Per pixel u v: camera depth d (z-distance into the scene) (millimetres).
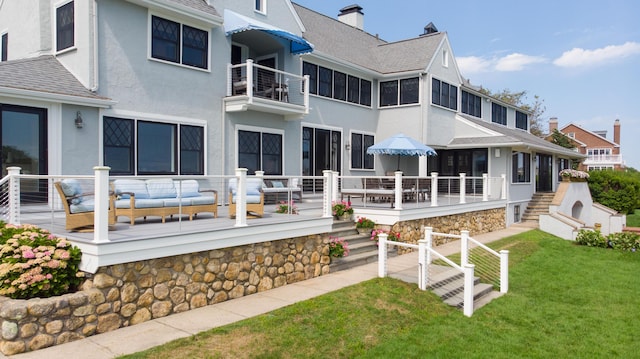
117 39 11109
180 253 7113
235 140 14086
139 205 8328
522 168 23359
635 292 10641
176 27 12398
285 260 9109
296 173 16578
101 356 5316
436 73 21391
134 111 11461
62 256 6133
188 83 12719
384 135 21578
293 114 15586
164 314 6922
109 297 6234
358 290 8641
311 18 21578
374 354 6223
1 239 6594
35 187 9820
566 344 7426
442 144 21859
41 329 5527
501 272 10250
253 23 13344
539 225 20312
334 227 12383
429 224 14578
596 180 32125
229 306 7508
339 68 19125
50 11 11828
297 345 6113
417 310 8039
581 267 13375
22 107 9602
